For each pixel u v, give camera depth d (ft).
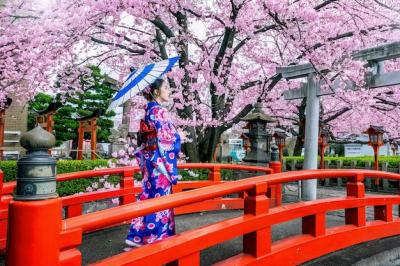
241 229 8.46
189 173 27.12
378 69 24.07
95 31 28.71
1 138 39.70
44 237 4.96
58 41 24.07
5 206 11.73
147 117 10.24
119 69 32.53
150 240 10.00
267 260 8.98
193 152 27.76
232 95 29.50
